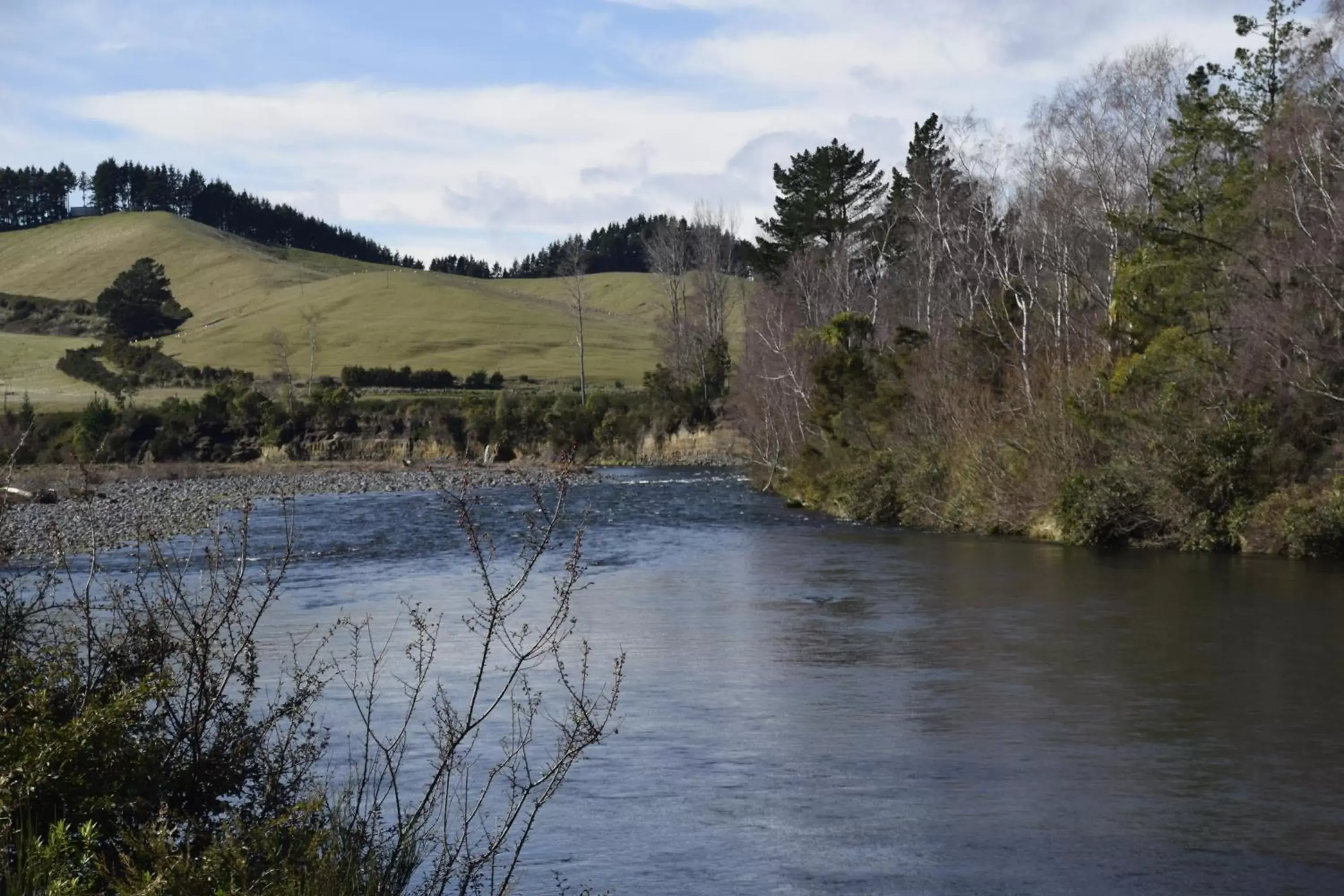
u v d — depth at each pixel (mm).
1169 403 34938
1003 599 23031
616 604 22594
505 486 61719
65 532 34062
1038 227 53250
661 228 135750
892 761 11578
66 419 86125
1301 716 13320
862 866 8703
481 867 7699
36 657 7594
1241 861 8812
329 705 13695
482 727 12898
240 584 7836
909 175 88938
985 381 47906
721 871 8586
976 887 8297
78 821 6227
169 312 187875
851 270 92750
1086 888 8289
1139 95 51688
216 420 91312
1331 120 39656
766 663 16578
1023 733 12625
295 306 188250
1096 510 34219
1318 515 30078
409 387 118125
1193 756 11719
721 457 88500
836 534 38500
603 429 92562
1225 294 38344
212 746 7301
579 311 128500
